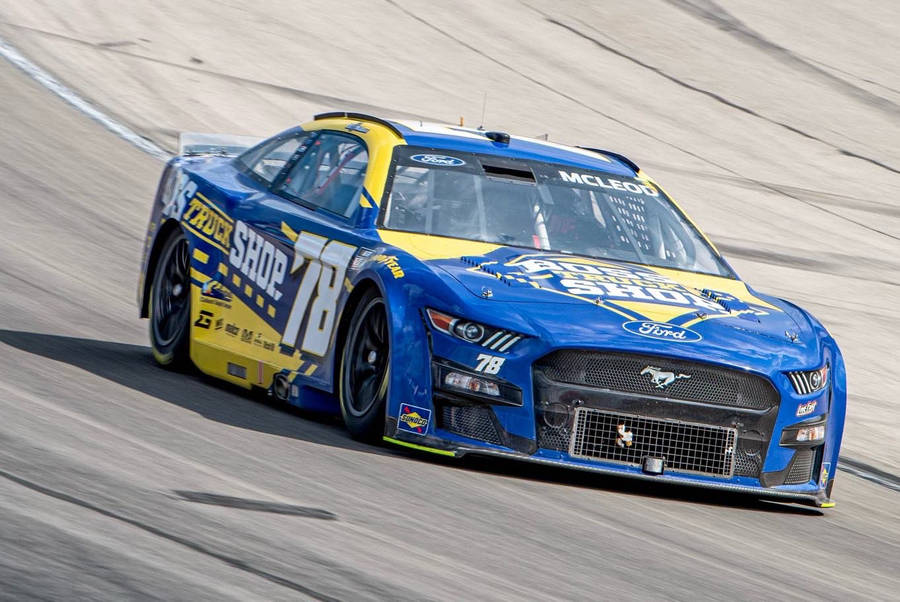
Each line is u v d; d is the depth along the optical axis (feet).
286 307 68.59
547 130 197.67
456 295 58.49
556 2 266.77
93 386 63.77
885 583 48.55
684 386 58.13
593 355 57.16
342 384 63.21
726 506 60.39
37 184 127.95
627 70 234.79
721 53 250.37
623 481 61.62
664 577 42.65
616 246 68.69
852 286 143.54
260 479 47.91
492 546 43.24
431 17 245.65
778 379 59.41
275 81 196.13
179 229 79.15
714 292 65.72
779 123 219.61
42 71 179.11
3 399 53.83
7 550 33.58
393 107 193.67
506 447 56.95
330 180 71.61
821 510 64.28
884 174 202.90
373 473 53.26
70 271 101.19
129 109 169.48
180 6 226.17
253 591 33.35
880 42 268.82
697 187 180.24
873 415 98.73
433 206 67.41
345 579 35.76
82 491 40.68
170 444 51.67
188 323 76.07
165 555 35.35
